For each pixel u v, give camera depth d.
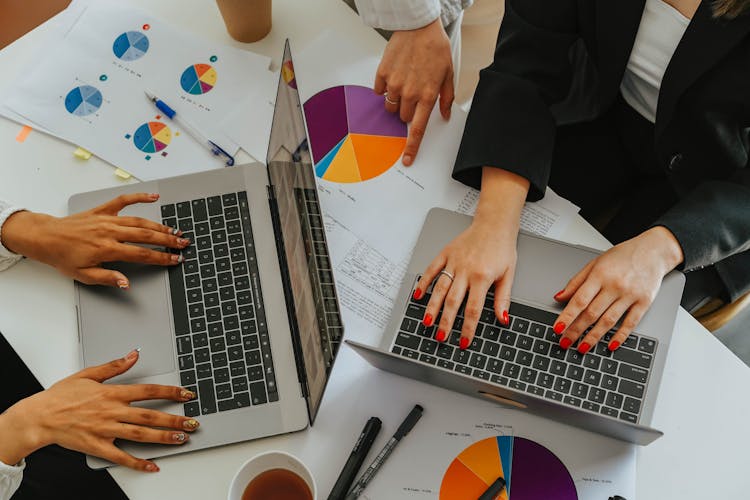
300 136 0.80
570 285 0.93
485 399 0.89
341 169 1.03
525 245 0.97
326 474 0.86
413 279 0.96
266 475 0.80
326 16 1.14
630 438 0.83
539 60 1.12
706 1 0.92
